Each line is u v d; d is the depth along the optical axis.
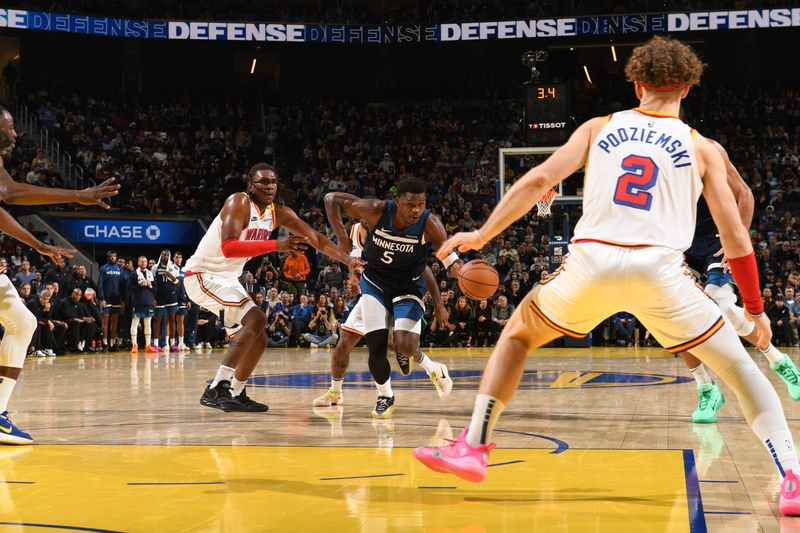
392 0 28.20
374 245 5.74
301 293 17.92
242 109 25.88
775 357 5.14
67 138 22.72
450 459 2.80
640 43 27.25
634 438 4.50
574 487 3.26
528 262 17.33
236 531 2.61
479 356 13.06
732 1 23.78
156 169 22.44
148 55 27.45
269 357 13.22
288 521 2.74
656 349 14.65
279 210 5.85
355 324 6.20
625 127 2.86
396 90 27.61
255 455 4.04
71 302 14.35
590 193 2.84
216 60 27.97
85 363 11.80
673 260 2.73
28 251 17.06
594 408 5.91
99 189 4.13
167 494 3.16
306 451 4.15
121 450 4.21
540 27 24.06
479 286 4.37
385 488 3.26
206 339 16.67
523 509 2.90
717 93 25.00
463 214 20.70
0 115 4.27
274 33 24.55
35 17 22.45
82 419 5.50
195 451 4.17
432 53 28.20
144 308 14.72
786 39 26.48
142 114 24.92
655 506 2.93
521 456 3.95
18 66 26.27
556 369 9.96
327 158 24.27
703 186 2.86
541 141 15.12
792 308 14.92
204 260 5.86
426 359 6.00
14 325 4.38
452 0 27.20
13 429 4.35
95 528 2.65
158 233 20.17
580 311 2.81
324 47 28.39
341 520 2.75
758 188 20.70
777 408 2.85
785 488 2.79
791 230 18.03
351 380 8.81
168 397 6.96
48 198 4.09
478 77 27.91
